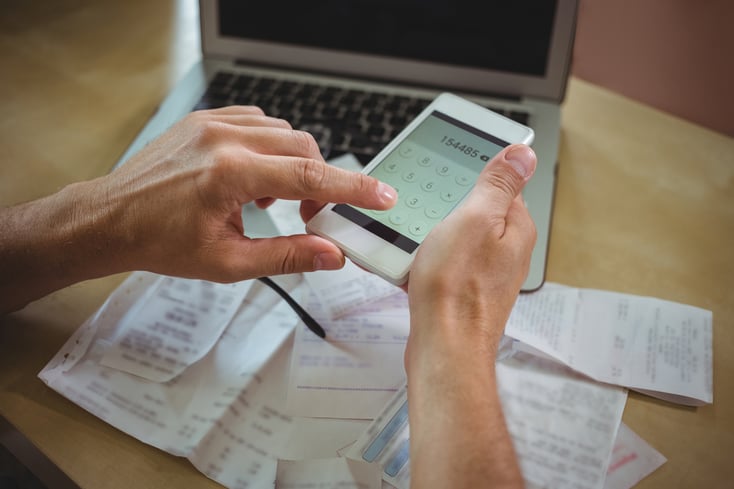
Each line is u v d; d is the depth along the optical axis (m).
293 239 0.48
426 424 0.39
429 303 0.42
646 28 1.14
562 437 0.46
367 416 0.47
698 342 0.52
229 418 0.47
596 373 0.49
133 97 0.77
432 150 0.55
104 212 0.49
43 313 0.54
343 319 0.53
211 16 0.77
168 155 0.50
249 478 0.44
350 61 0.76
